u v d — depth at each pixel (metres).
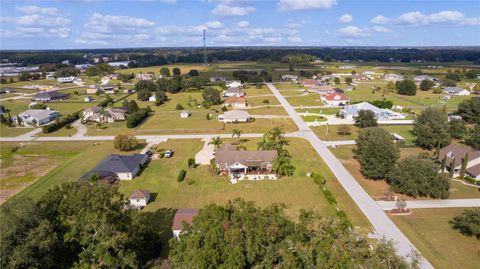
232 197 60.72
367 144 70.56
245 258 33.28
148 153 82.69
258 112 131.25
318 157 80.88
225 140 94.81
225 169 72.31
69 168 74.44
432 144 84.12
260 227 34.34
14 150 86.69
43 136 100.94
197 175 70.44
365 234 45.12
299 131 103.75
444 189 58.62
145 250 41.44
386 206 57.00
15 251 30.75
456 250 45.12
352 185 65.31
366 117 106.25
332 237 35.12
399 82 175.38
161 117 124.38
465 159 67.38
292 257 32.62
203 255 32.06
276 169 69.69
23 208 33.38
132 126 109.44
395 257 34.53
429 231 49.47
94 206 35.88
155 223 51.69
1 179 69.00
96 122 117.25
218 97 150.12
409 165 61.50
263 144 79.56
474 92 172.38
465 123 103.00
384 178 67.62
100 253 33.88
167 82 180.62
